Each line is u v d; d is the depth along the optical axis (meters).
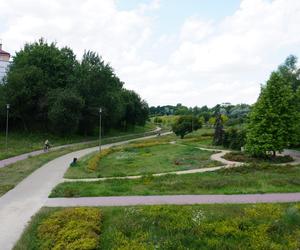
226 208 15.98
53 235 13.02
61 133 62.72
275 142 32.28
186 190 19.83
